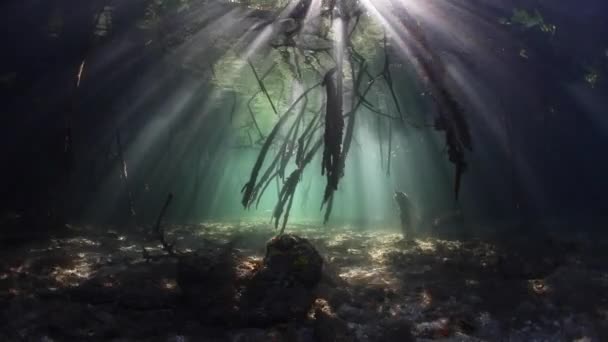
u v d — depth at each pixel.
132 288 9.32
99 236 18.41
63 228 19.12
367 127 23.05
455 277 11.09
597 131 25.75
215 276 8.53
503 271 11.18
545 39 19.28
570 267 11.69
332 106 8.88
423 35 9.45
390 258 13.55
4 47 19.48
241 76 16.33
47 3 18.72
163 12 15.24
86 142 22.45
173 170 28.59
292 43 10.57
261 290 8.28
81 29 18.31
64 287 9.87
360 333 7.36
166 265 12.16
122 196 25.08
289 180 9.95
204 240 16.98
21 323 7.80
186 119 24.31
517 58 19.20
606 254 14.06
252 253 14.48
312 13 10.06
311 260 8.88
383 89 17.61
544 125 24.89
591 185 29.02
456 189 9.16
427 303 8.95
